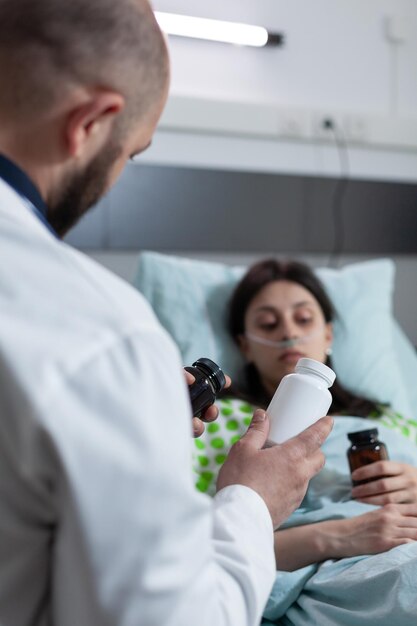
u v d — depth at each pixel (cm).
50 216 68
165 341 60
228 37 241
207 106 241
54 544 58
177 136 243
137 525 54
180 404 58
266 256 256
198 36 238
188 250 244
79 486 53
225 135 249
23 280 57
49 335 54
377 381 212
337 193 263
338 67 262
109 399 54
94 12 62
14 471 56
